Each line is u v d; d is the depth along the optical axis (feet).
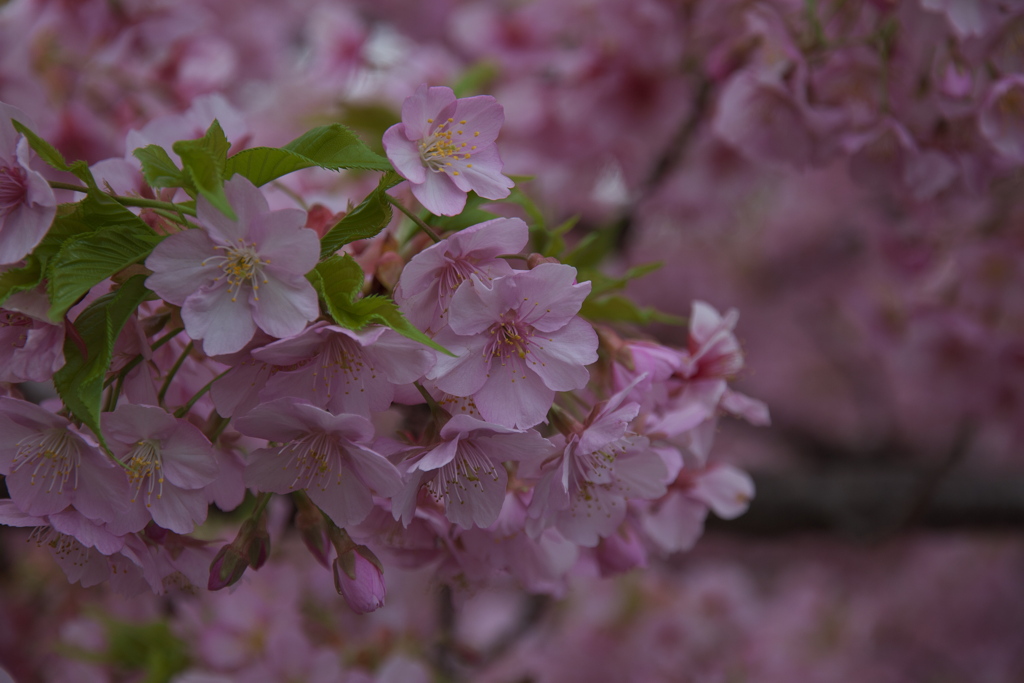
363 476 1.73
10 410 1.73
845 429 5.94
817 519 3.28
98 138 2.43
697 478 1.99
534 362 1.75
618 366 1.87
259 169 1.72
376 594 1.79
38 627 2.95
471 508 1.77
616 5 2.73
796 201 4.90
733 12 2.63
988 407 3.31
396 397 1.76
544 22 3.08
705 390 1.91
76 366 1.71
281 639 2.22
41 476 1.73
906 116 2.24
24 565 3.02
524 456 1.75
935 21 2.15
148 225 1.73
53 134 2.37
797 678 3.83
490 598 4.14
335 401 1.72
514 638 3.19
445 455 1.73
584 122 2.98
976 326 3.13
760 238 5.07
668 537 1.99
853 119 2.26
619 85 2.90
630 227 3.18
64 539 1.78
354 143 1.74
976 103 2.18
